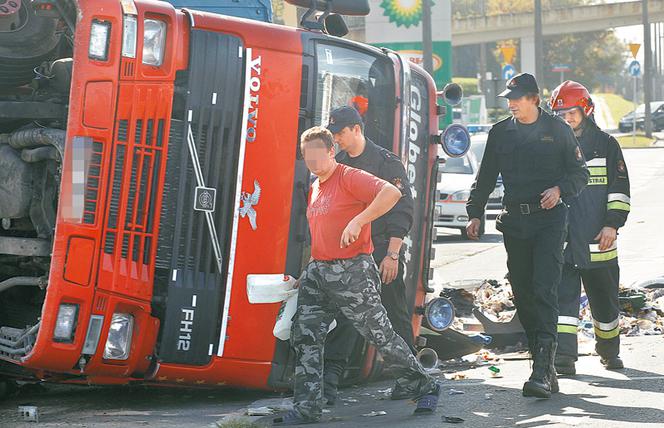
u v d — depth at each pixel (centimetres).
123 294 1238
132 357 1260
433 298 1550
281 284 1270
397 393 1312
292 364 1346
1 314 1379
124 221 1234
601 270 1461
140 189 1246
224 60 1295
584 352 1647
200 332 1292
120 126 1231
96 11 1220
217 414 1285
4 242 1297
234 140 1303
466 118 7925
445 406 1272
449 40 5569
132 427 1200
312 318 1198
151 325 1270
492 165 1372
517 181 1335
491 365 1603
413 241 1529
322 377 1200
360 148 1288
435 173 1560
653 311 1880
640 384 1366
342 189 1176
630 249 3023
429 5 5375
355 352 1423
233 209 1302
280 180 1323
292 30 1357
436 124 1564
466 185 3838
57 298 1209
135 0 1250
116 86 1227
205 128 1288
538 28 8488
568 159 1325
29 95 1416
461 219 3791
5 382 1402
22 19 1403
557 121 1332
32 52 1398
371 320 1190
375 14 5441
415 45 5425
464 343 1603
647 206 4447
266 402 1328
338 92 1389
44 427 1206
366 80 1426
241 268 1305
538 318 1302
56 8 1261
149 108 1247
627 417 1172
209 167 1290
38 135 1262
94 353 1234
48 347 1213
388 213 1290
